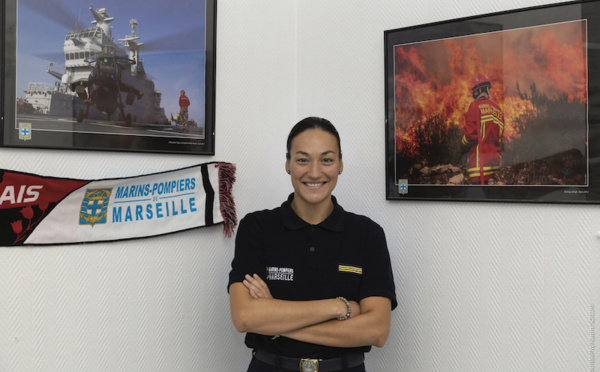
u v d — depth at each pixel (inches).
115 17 55.9
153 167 59.2
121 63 56.4
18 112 49.7
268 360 49.8
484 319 56.6
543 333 52.9
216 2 63.9
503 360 55.3
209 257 63.7
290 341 49.3
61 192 52.0
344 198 69.7
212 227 63.8
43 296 51.0
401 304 63.2
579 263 51.0
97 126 54.6
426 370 60.8
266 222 53.6
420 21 61.6
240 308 48.2
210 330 64.0
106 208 54.9
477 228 57.2
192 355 62.1
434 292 60.4
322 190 50.7
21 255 49.8
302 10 74.4
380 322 48.4
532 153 53.4
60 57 52.1
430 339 60.6
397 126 63.0
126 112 56.7
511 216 55.0
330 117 71.1
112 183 55.3
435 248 60.3
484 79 56.4
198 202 61.6
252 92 69.1
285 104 73.8
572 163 51.2
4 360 48.9
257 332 47.8
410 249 62.5
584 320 50.7
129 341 56.7
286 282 51.0
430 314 60.7
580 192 50.8
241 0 67.6
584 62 50.5
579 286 51.0
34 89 50.5
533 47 53.2
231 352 66.3
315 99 73.0
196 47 62.2
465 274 58.0
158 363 58.9
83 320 53.5
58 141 52.1
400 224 63.4
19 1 49.6
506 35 54.8
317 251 51.3
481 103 56.6
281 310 47.1
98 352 54.4
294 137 51.6
